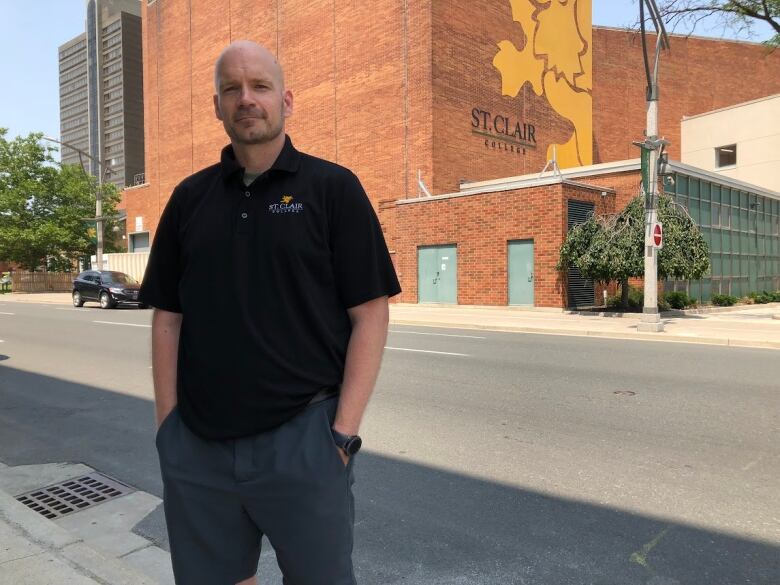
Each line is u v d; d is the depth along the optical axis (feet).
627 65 131.54
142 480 15.64
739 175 116.78
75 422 21.09
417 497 13.78
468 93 87.51
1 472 16.19
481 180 89.45
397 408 21.84
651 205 45.93
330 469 5.69
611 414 20.74
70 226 135.74
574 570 10.47
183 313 6.03
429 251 76.07
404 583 10.18
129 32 389.39
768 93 147.95
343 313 6.05
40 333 48.39
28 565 10.21
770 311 72.54
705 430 18.70
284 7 101.86
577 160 109.91
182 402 6.03
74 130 437.17
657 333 44.11
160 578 10.64
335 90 94.27
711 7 50.90
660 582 10.03
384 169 87.81
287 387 5.70
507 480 14.73
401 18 85.40
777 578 10.11
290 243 5.70
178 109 124.26
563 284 64.28
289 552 5.82
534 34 100.37
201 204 6.04
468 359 32.86
